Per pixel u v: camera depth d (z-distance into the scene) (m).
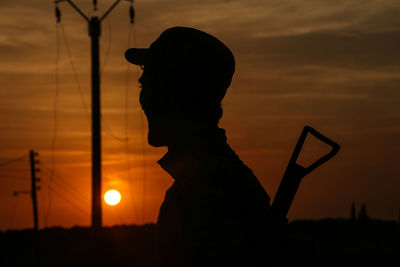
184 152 2.04
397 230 44.59
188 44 2.09
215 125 2.10
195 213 1.82
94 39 30.88
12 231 47.66
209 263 1.78
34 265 35.22
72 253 32.34
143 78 2.16
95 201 31.09
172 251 1.88
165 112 2.09
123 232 34.28
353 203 49.78
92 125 30.84
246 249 1.84
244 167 2.05
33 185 34.38
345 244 35.72
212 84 2.08
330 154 2.04
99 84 30.69
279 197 2.02
